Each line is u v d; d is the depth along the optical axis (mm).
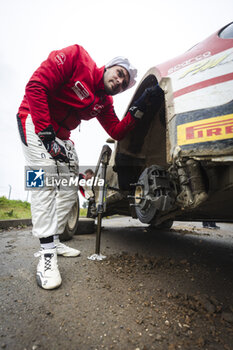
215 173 1226
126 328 963
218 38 1355
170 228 4535
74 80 1550
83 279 1491
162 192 1406
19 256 2012
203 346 865
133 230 4156
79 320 1012
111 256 2082
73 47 1559
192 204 1243
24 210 7324
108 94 1837
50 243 1459
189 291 1367
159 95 1854
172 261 1936
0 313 1044
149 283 1470
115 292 1312
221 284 1500
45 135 1380
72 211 2891
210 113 1159
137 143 2232
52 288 1307
